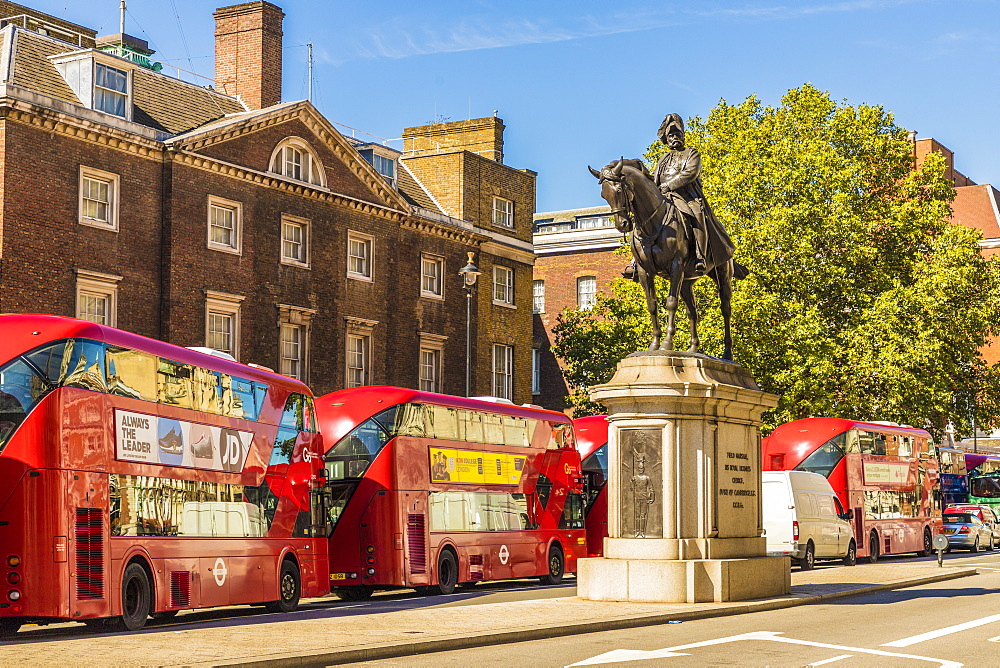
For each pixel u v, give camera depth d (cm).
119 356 2019
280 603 2497
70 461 1862
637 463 2138
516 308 5641
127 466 2008
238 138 4172
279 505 2519
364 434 2941
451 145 5981
